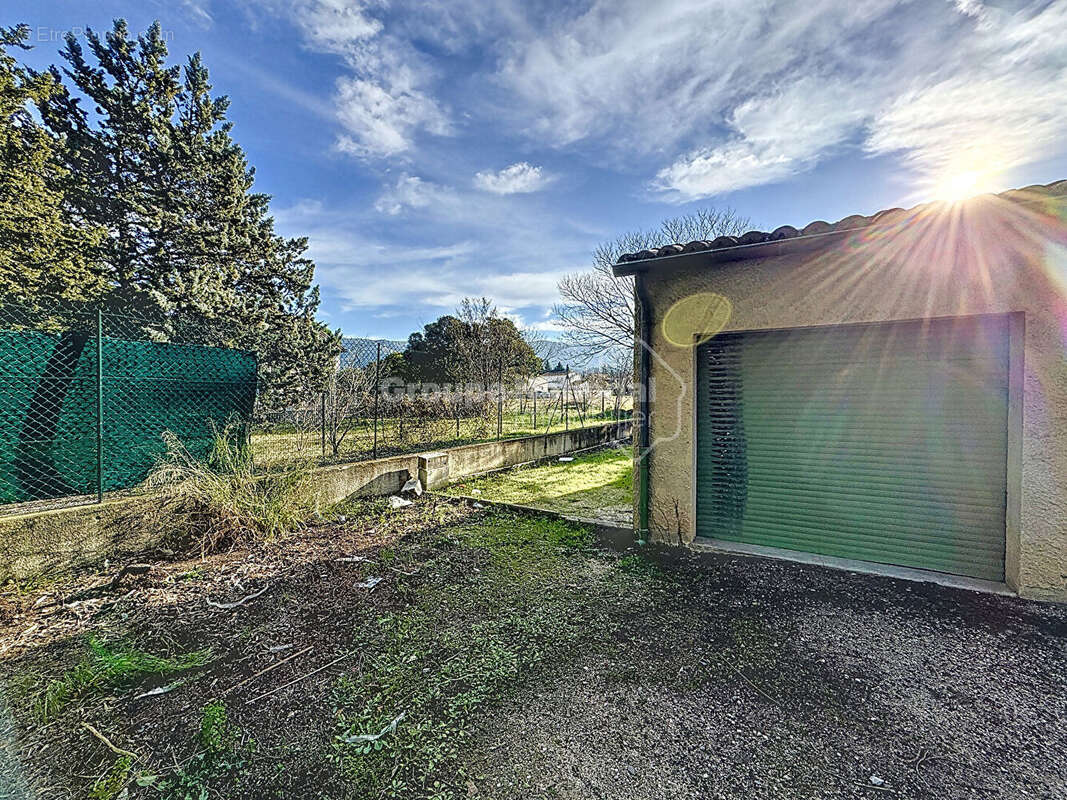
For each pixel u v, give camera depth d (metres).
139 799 1.75
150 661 2.66
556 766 1.88
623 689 2.36
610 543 4.55
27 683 2.46
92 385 4.95
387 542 4.69
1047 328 3.08
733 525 4.32
